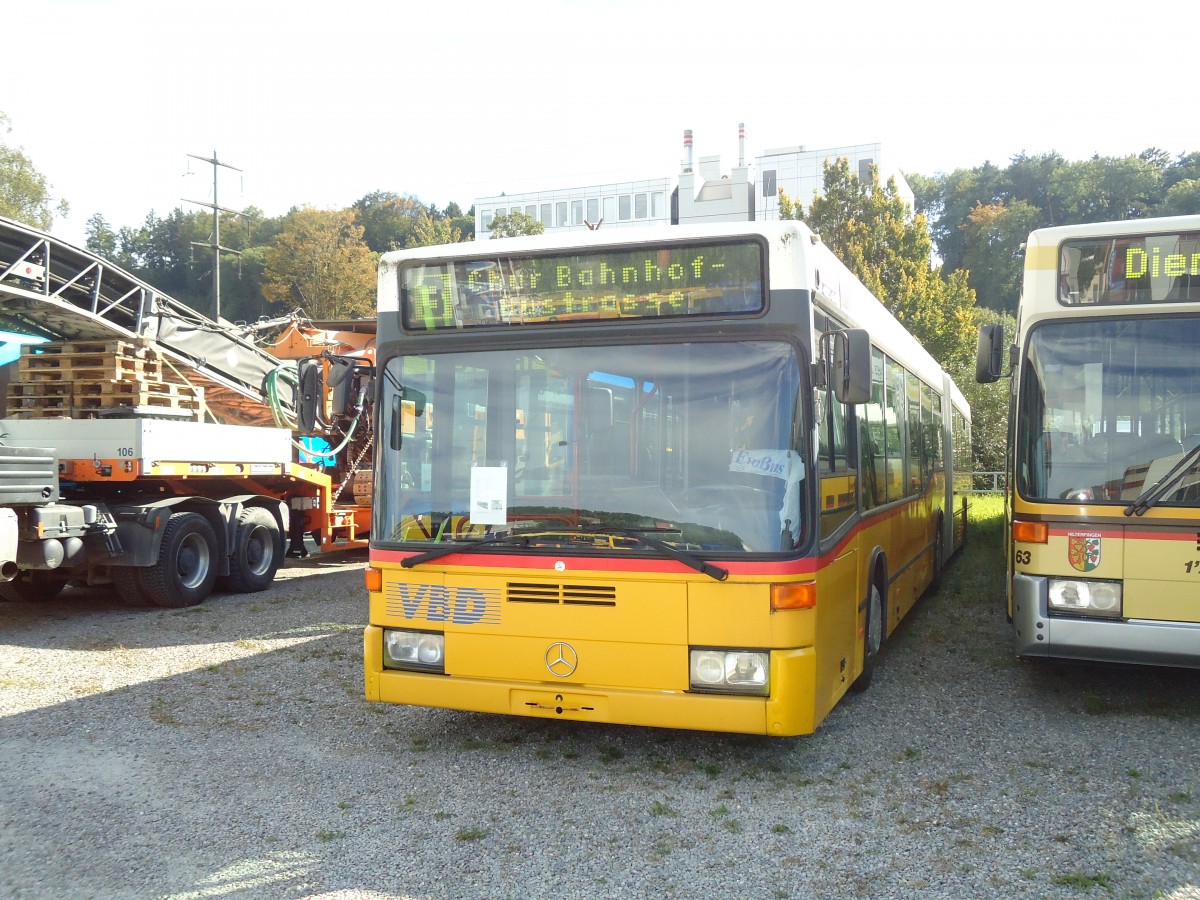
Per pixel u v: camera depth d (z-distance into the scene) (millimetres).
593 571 5219
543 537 5348
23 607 10938
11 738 6188
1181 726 6184
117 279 11281
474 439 5570
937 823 4703
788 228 5207
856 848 4445
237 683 7496
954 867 4227
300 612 10492
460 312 5668
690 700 5051
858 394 5148
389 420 5766
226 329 12992
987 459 34094
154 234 91250
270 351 14859
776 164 70438
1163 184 94625
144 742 6094
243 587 11812
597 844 4527
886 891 4027
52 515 9359
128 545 10211
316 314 65250
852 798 5051
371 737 6188
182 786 5328
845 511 6062
